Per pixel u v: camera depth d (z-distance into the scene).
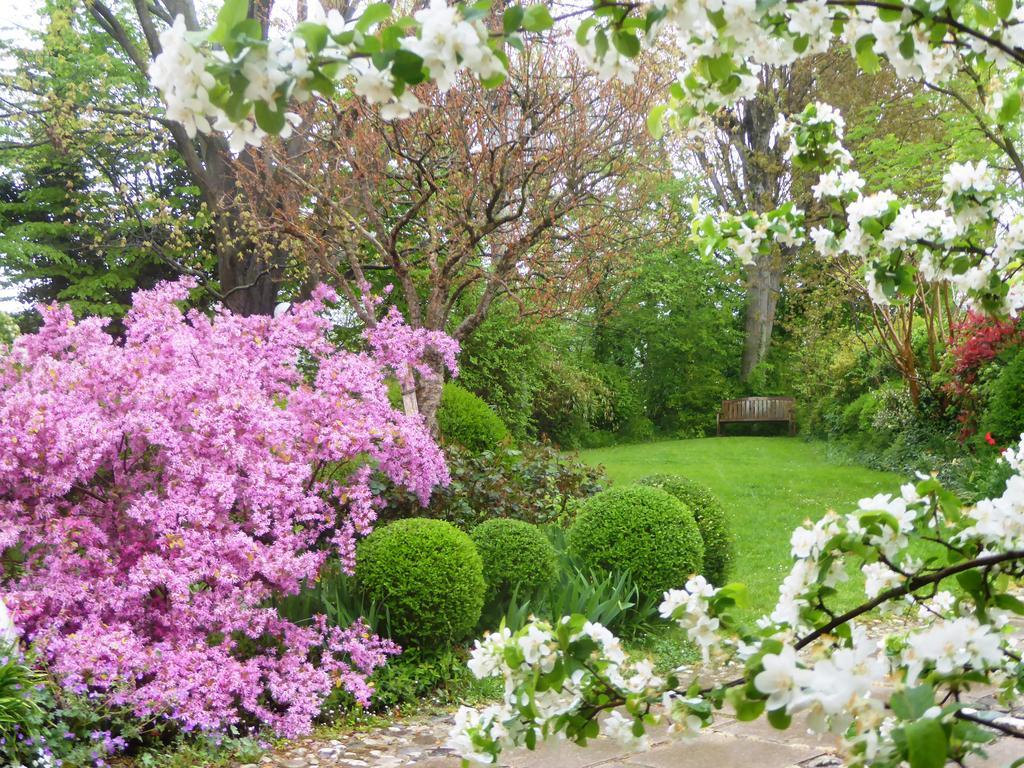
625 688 1.84
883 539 1.63
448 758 3.98
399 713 4.76
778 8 1.46
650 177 9.16
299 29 1.25
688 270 23.50
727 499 11.84
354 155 8.37
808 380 19.78
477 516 6.97
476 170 7.92
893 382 15.04
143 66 13.58
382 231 8.73
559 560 6.50
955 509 1.62
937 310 12.90
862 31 1.60
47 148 15.70
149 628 4.60
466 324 8.70
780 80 19.44
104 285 16.92
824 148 2.81
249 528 4.91
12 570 4.68
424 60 1.29
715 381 23.80
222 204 11.66
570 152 8.22
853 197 2.74
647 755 3.83
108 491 4.93
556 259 8.89
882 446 14.42
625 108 8.17
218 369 4.90
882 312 12.98
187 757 3.96
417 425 5.74
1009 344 10.73
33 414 4.54
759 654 1.44
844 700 1.33
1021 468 2.40
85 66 14.30
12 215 18.12
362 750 4.16
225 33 1.23
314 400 5.36
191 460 4.63
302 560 4.66
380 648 5.04
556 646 1.85
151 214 13.92
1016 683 1.86
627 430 22.89
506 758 3.89
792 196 18.69
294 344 5.79
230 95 1.27
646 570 6.17
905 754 1.29
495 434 10.48
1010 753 3.18
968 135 8.73
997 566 1.66
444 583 5.14
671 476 7.42
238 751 4.05
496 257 8.95
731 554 7.27
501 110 7.89
